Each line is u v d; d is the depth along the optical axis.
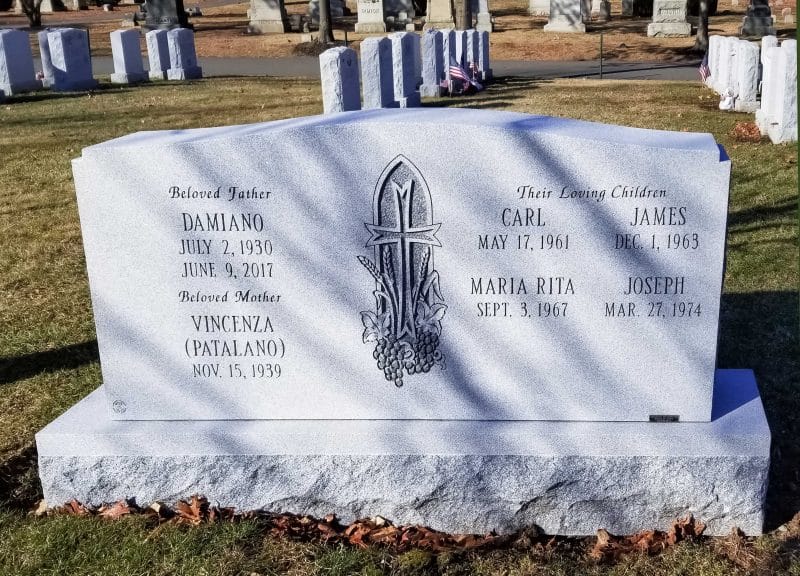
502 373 2.93
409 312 2.92
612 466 2.84
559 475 2.86
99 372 3.88
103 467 2.98
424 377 2.95
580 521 2.89
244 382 3.00
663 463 2.82
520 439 2.86
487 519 2.91
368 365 2.96
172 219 2.91
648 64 15.21
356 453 2.91
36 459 3.28
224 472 2.95
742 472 2.81
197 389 3.02
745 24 18.33
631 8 23.31
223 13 28.16
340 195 2.86
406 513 2.93
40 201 6.55
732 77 9.74
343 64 8.46
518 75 14.07
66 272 5.03
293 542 2.84
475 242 2.85
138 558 2.78
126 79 13.66
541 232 2.82
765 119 7.62
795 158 6.59
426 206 2.84
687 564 2.71
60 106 10.98
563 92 11.19
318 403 3.00
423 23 21.16
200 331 2.98
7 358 4.06
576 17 19.52
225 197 2.88
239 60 17.62
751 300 4.23
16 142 8.66
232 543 2.82
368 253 2.89
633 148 2.74
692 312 2.84
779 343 3.84
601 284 2.84
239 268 2.93
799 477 3.06
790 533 2.83
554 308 2.87
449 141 2.79
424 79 11.08
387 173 2.83
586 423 2.91
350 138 2.82
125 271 2.95
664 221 2.78
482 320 2.90
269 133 2.83
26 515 2.99
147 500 2.99
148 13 19.39
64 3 31.20
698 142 2.79
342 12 23.88
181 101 11.19
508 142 2.77
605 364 2.89
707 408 2.88
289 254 2.91
